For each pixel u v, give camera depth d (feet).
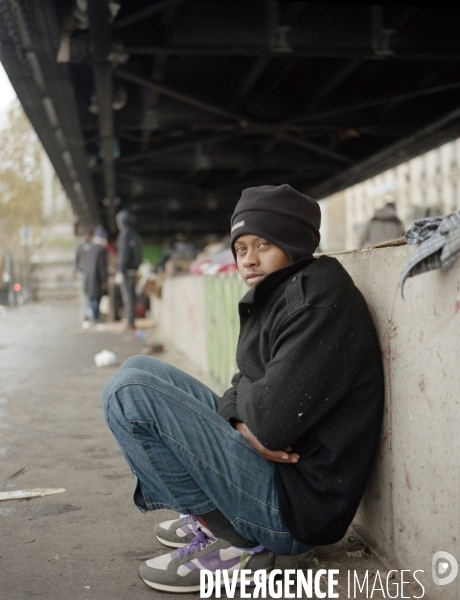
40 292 116.78
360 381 6.55
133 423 6.45
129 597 6.81
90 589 7.00
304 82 32.24
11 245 136.26
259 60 24.75
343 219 204.95
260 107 32.91
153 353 28.96
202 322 22.84
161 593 6.90
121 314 53.26
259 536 6.75
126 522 9.07
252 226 6.76
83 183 48.16
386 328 7.07
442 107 32.68
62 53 21.11
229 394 7.39
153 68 27.27
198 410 6.57
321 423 6.47
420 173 164.96
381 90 31.58
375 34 23.48
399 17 22.80
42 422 15.70
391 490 7.16
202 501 6.74
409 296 6.52
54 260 117.08
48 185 120.37
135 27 22.58
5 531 8.76
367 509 7.88
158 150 40.50
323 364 6.13
